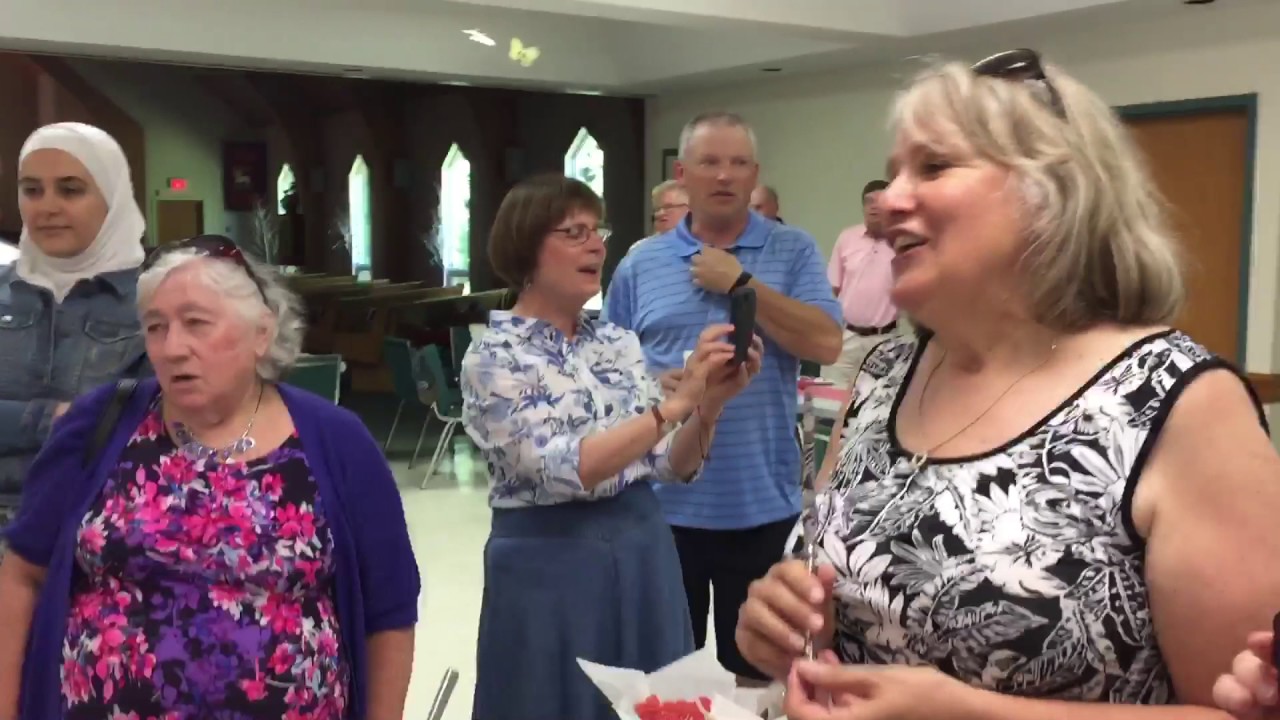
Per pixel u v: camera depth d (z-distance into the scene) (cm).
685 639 211
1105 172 99
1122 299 100
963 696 94
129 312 195
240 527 142
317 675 146
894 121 108
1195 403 90
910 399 116
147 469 144
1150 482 92
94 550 140
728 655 236
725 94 787
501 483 202
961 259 101
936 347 118
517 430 189
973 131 100
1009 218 99
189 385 141
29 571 148
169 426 148
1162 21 525
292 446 150
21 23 586
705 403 199
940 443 106
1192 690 91
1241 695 79
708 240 241
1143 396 93
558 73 757
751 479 230
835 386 353
